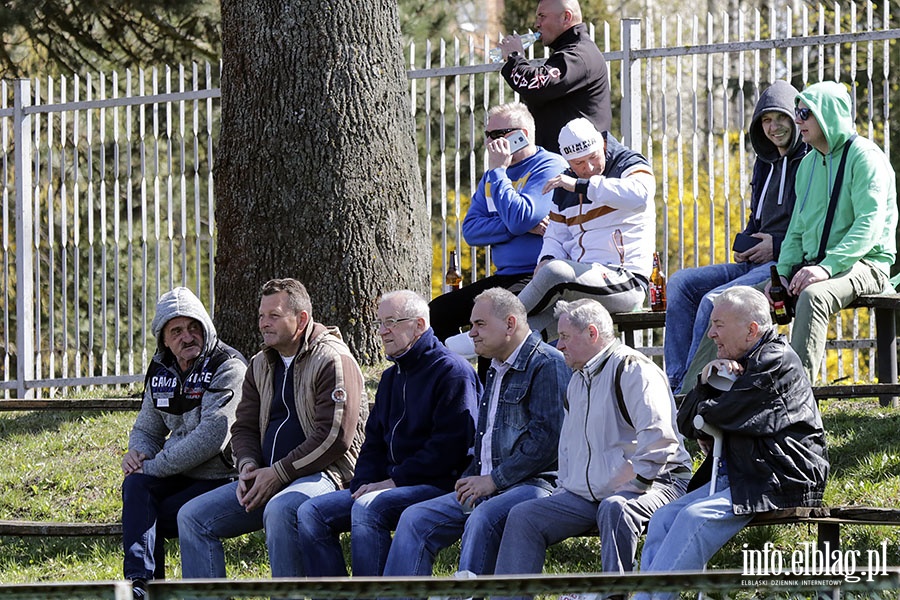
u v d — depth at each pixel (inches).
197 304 916.6
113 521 1093.1
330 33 1350.9
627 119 1392.7
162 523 898.7
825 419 1143.0
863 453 1035.9
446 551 970.7
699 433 770.2
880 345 1187.9
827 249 1051.3
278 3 1354.6
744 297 770.2
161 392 917.8
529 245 1141.1
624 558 751.1
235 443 895.1
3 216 1616.6
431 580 442.9
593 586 442.3
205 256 2373.3
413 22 2459.4
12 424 1379.2
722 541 745.0
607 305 1069.1
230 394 905.5
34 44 2416.3
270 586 444.8
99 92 1571.1
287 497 840.3
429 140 1472.7
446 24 2487.7
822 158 1062.4
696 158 1375.5
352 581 443.8
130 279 1558.8
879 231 1047.0
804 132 1059.9
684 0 3198.8
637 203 1074.7
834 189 1052.5
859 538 876.0
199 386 909.2
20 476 1206.3
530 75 1190.3
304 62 1349.7
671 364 1079.6
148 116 2252.7
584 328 792.3
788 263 1066.7
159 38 2418.8
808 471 752.3
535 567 772.0
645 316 1119.0
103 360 1556.3
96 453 1249.4
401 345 862.5
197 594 445.4
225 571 874.8
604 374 788.6
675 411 798.5
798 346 1018.1
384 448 879.1
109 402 1086.4
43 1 2326.5
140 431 931.3
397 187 1380.4
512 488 812.0
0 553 1043.9
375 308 1355.8
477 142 2023.9
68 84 2368.4
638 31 1396.4
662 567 737.0
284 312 880.9
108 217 2233.0
